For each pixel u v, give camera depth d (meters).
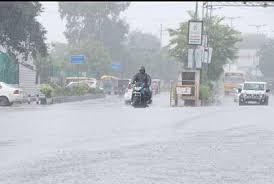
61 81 103.88
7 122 33.72
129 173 17.34
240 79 127.50
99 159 19.95
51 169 17.91
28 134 27.50
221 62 100.31
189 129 30.27
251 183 16.02
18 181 16.03
